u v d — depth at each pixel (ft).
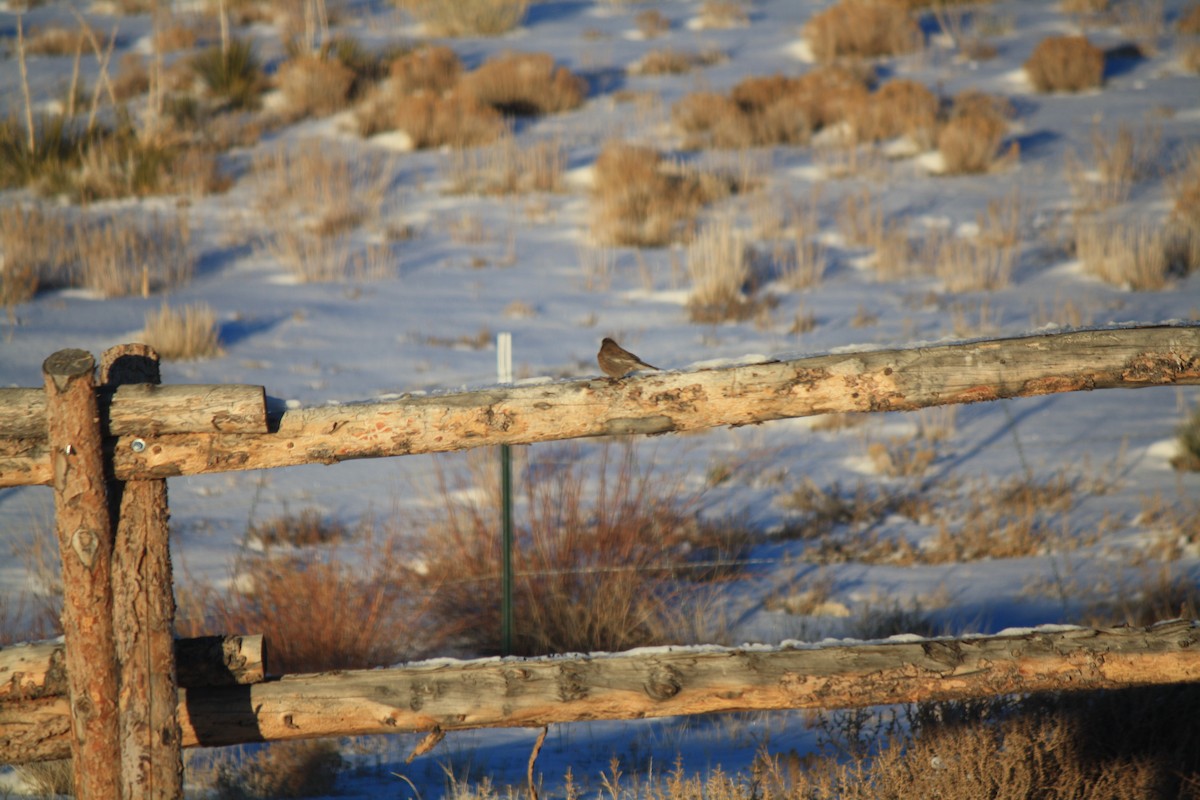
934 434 131.23
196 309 162.71
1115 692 54.54
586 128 263.49
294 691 37.40
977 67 296.92
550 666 37.81
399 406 36.58
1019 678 38.50
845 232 204.23
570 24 354.74
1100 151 231.91
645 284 181.68
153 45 326.65
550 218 215.92
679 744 65.92
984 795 49.44
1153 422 133.90
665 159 240.53
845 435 132.98
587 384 37.14
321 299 175.83
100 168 228.63
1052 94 275.59
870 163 238.48
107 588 35.22
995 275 183.52
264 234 205.26
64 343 150.92
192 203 221.25
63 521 34.65
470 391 37.37
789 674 37.93
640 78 299.38
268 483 116.16
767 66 303.68
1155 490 111.96
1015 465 121.39
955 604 85.61
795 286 181.98
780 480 117.08
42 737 36.86
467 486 109.29
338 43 302.66
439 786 60.75
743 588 90.84
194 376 141.90
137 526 35.83
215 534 100.58
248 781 61.41
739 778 51.13
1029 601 85.10
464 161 244.42
